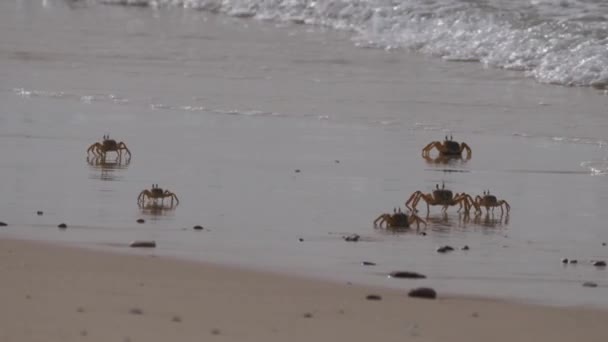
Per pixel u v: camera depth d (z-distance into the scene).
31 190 44.84
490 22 93.00
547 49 85.06
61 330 23.84
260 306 27.62
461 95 73.56
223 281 30.62
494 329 26.53
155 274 31.02
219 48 91.69
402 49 91.00
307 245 36.69
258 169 50.88
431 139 60.00
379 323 26.39
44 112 65.31
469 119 66.00
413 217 40.75
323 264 33.81
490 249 37.28
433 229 40.53
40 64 83.31
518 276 33.44
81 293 27.88
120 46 92.56
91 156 53.09
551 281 32.91
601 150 57.91
